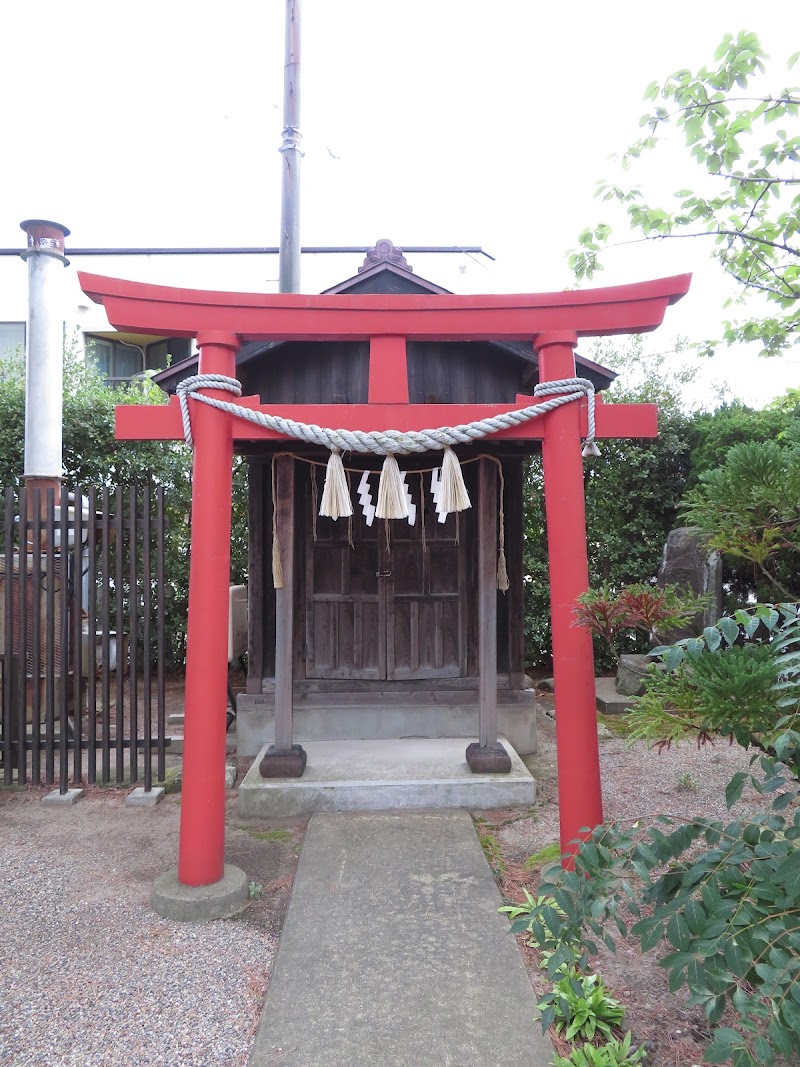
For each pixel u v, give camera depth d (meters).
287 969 2.67
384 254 5.02
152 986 2.62
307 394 5.01
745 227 3.76
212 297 3.35
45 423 6.13
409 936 2.90
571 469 3.35
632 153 3.79
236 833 4.11
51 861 3.72
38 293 6.12
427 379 5.01
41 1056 2.26
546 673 8.91
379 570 5.53
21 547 4.72
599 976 2.53
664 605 2.44
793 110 3.36
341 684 5.54
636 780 4.91
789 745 1.78
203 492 3.33
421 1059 2.20
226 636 3.39
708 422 8.19
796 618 1.92
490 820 4.23
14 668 4.96
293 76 6.93
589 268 4.19
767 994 1.58
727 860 1.88
